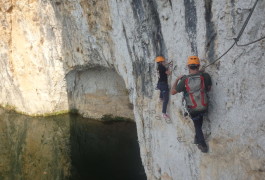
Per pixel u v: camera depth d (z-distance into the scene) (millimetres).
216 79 4852
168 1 6008
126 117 14492
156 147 7402
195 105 4629
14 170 11695
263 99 3980
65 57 14203
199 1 5062
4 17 15094
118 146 12445
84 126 14500
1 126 15570
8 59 15898
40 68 15117
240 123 4402
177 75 6102
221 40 4680
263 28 3895
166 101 6465
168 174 6910
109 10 9594
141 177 10086
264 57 3914
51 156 12477
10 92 16812
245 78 4258
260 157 4066
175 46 6070
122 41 8805
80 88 15375
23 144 13703
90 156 11938
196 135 4988
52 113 15758
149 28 6945
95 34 11281
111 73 14055
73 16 12070
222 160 4844
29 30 14734
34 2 13891
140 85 7922
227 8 4465
